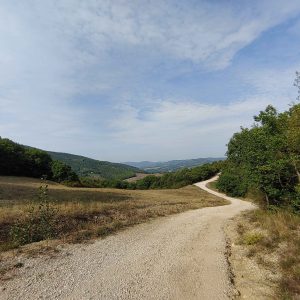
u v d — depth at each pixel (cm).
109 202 3066
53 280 924
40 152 7806
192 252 1352
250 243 1501
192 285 940
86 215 2062
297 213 1938
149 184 10594
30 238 1437
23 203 2341
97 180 9506
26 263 1067
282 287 895
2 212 1727
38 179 6756
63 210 1998
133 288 894
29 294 816
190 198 5041
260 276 1044
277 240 1419
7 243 1326
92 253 1247
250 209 3328
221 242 1584
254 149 2291
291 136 1958
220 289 915
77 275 977
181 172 10488
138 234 1720
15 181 5556
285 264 1084
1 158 6994
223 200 5394
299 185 1930
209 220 2462
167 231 1859
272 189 2200
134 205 2978
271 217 1928
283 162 2017
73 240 1442
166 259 1216
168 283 948
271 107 2280
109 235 1641
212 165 11462
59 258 1150
